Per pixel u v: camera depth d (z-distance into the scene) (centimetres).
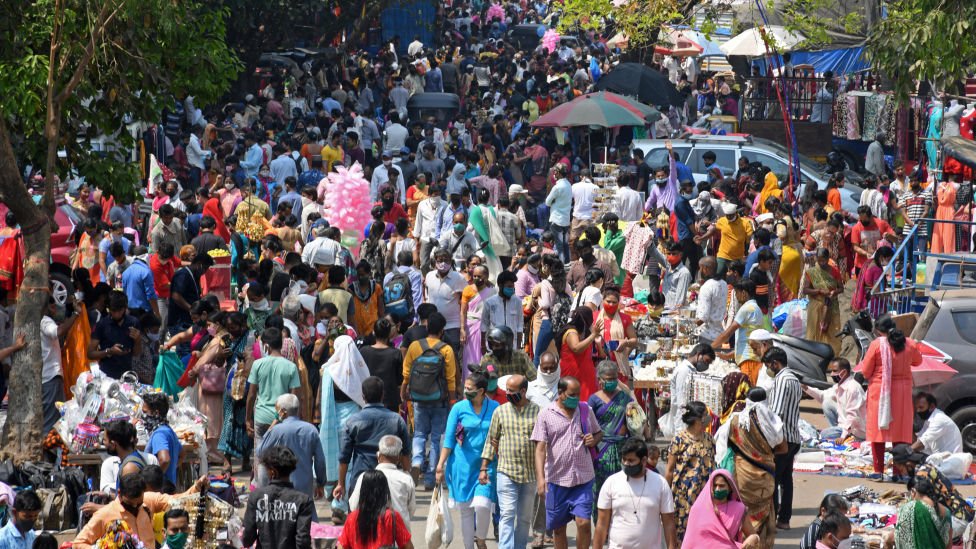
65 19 2798
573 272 3491
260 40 6531
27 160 3086
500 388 2345
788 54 7106
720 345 3181
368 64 7344
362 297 3161
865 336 3475
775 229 4184
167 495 2017
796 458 2997
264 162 5262
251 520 1855
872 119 6356
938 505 2164
